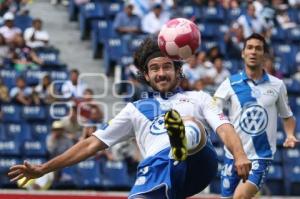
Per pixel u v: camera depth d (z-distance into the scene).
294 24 46.62
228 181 20.03
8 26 40.03
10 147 34.56
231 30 43.06
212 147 11.88
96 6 44.28
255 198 20.62
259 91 19.91
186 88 35.25
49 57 39.94
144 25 42.22
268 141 19.81
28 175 11.87
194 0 45.59
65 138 32.72
